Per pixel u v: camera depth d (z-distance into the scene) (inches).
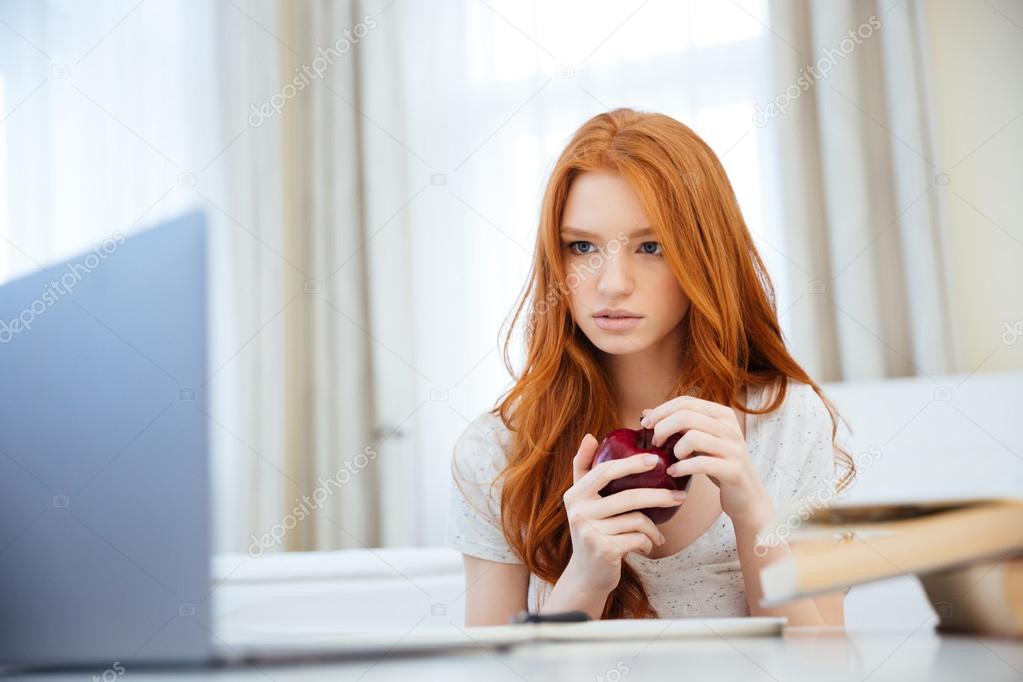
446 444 128.9
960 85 105.9
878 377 104.1
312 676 21.6
